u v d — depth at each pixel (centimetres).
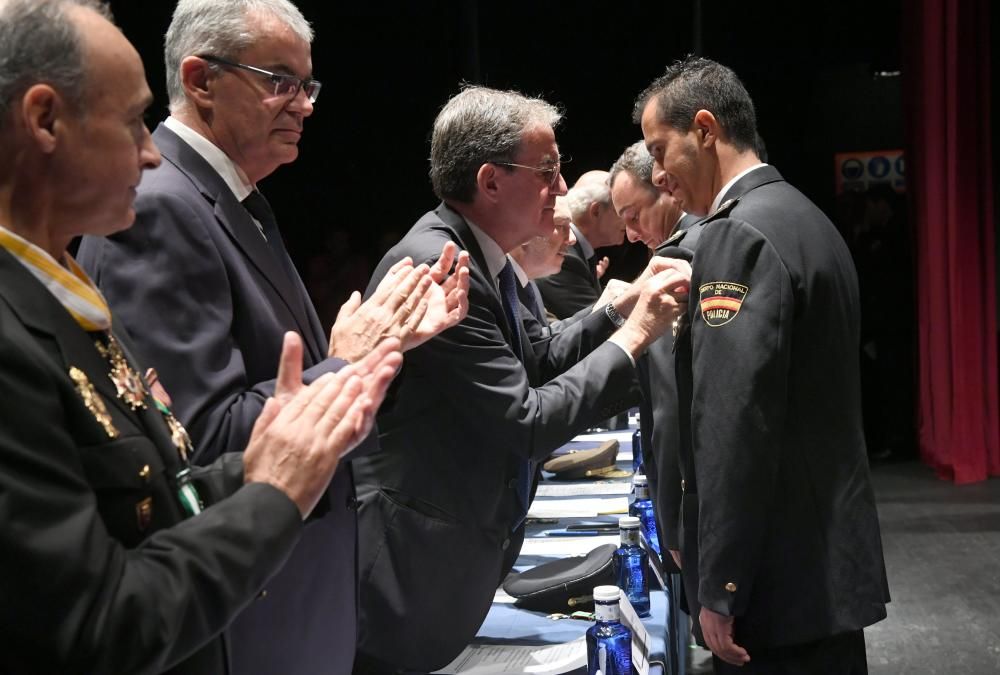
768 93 803
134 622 84
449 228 185
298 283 159
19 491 81
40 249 94
